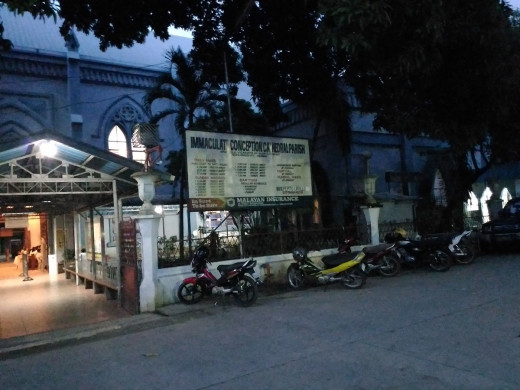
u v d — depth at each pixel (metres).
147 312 8.65
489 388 3.91
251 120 15.67
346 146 14.88
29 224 23.89
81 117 18.59
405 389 4.02
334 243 11.95
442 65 10.70
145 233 8.86
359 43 8.34
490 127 13.12
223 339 6.28
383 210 15.32
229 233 12.10
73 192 9.83
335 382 4.31
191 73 14.42
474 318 6.24
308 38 13.55
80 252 15.27
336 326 6.43
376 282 10.26
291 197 11.38
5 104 17.34
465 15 9.61
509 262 11.70
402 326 6.10
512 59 10.70
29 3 7.41
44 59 18.12
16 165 8.56
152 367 5.27
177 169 15.10
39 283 15.91
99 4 11.60
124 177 9.91
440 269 11.05
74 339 7.06
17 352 6.57
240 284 8.59
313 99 14.71
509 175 21.34
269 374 4.68
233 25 13.89
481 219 17.06
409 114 11.27
